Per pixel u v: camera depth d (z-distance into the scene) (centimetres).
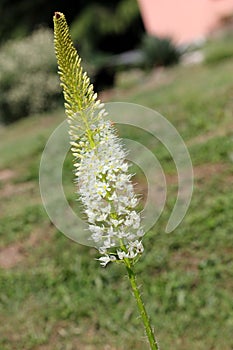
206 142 967
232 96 1216
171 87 1630
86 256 726
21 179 1109
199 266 655
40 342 630
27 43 2055
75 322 641
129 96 1702
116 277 678
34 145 1341
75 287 687
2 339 647
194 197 791
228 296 609
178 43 2525
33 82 2003
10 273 747
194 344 572
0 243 825
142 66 2280
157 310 619
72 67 339
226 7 2441
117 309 637
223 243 681
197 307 609
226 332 573
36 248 787
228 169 845
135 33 3198
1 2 3319
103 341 607
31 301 691
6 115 2056
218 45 2081
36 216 869
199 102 1234
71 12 3281
